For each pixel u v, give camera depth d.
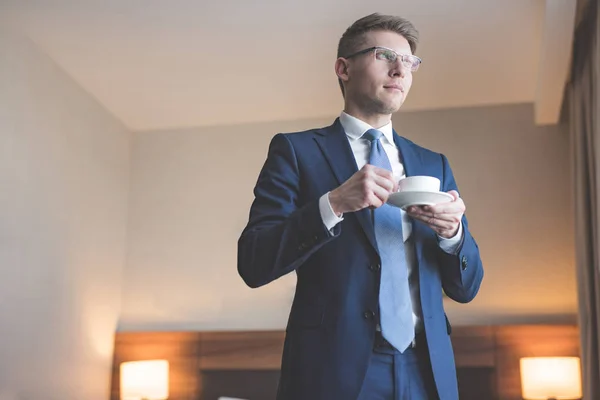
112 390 4.39
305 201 1.27
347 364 1.10
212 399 4.30
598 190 2.98
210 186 4.80
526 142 4.44
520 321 4.16
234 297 4.56
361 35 1.41
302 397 1.10
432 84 4.27
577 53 3.54
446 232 1.19
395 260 1.17
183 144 4.91
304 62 4.00
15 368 3.46
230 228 4.70
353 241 1.19
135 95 4.43
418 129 4.57
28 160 3.67
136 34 3.69
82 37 3.72
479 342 4.03
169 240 4.74
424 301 1.17
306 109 4.65
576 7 3.25
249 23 3.58
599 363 3.20
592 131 3.27
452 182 1.40
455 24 3.60
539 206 4.33
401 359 1.13
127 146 4.93
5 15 3.50
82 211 4.22
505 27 3.62
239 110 4.67
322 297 1.17
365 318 1.13
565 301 4.16
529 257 4.26
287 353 1.18
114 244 4.62
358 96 1.37
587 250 3.38
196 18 3.54
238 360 4.29
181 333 4.42
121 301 4.67
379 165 1.28
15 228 3.53
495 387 3.98
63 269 3.96
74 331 4.04
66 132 4.09
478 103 4.53
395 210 1.23
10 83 3.55
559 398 3.70
